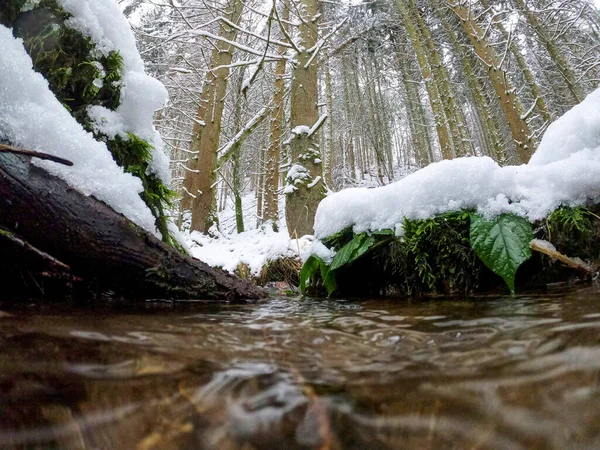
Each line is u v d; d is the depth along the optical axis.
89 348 0.61
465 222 1.48
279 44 4.89
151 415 0.40
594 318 0.68
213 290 1.41
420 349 0.61
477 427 0.35
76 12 1.52
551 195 1.39
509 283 1.24
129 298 1.29
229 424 0.38
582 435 0.33
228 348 0.64
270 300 1.55
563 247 1.31
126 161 1.65
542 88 11.49
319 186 5.49
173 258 1.33
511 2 8.64
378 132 19.89
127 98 1.69
